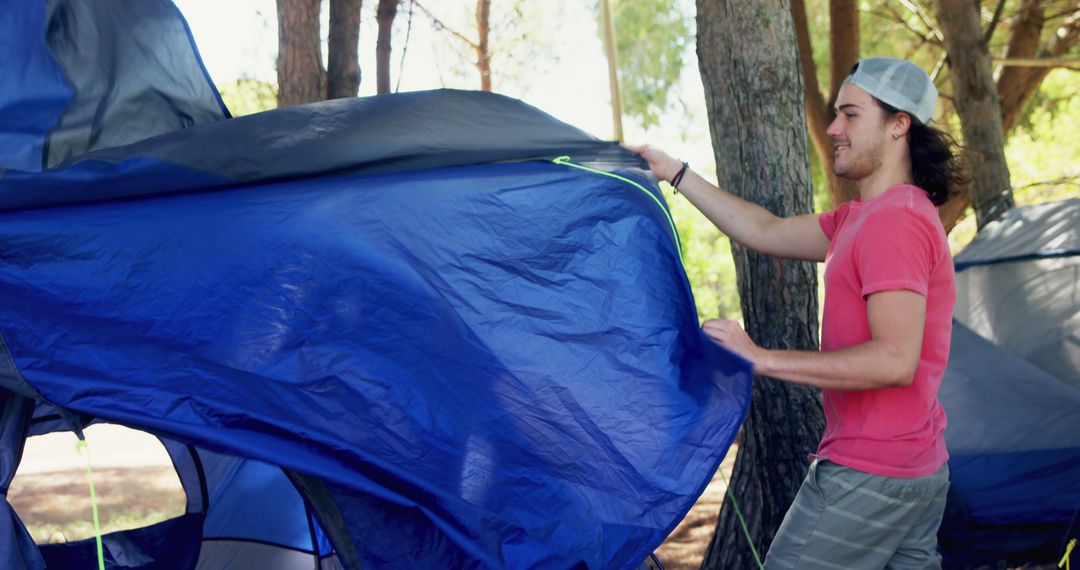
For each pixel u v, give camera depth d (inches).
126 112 103.3
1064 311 192.2
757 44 143.3
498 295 97.7
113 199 93.1
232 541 139.9
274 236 93.0
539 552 91.3
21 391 85.7
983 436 170.1
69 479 293.1
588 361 98.3
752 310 145.2
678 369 100.0
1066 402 171.2
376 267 94.3
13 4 97.6
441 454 92.0
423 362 93.8
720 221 118.5
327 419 89.5
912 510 96.7
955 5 288.5
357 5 179.3
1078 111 418.6
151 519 239.1
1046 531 160.2
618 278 101.0
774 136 143.5
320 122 101.0
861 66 102.9
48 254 89.0
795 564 99.0
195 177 93.6
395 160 102.2
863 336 96.3
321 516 88.0
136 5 109.7
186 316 90.0
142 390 86.7
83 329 88.3
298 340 91.5
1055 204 214.1
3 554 84.9
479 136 107.5
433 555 88.7
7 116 94.3
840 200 291.1
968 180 104.2
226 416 86.8
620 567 93.7
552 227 100.8
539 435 95.7
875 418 96.3
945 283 96.7
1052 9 378.0
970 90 288.0
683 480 96.2
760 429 144.9
